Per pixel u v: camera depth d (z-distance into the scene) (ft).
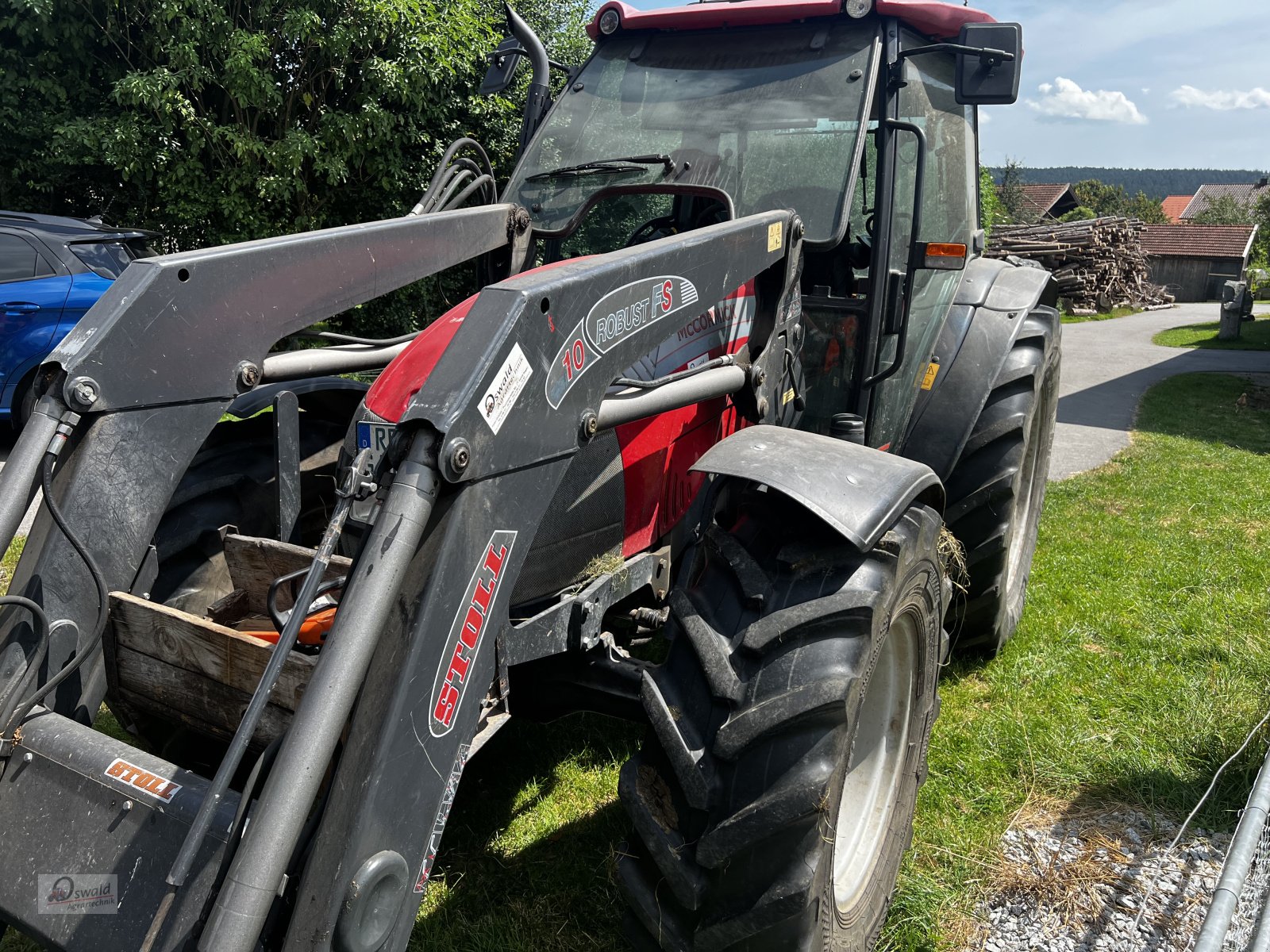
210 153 36.24
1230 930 7.64
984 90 9.13
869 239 10.37
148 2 34.19
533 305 5.62
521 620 7.26
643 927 6.64
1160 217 250.57
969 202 13.69
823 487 7.00
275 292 7.57
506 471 5.55
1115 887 8.85
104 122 33.83
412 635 5.03
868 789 8.13
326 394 9.62
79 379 6.43
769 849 6.21
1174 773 10.49
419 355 6.33
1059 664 13.06
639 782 6.56
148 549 7.12
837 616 6.62
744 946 6.35
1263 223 195.62
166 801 5.43
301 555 7.54
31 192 36.94
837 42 10.33
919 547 7.43
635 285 6.57
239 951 4.41
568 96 11.15
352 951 4.78
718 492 7.79
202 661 6.56
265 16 34.40
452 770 5.33
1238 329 63.10
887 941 8.15
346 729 5.10
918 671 8.27
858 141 9.66
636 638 9.00
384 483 5.34
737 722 6.31
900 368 11.30
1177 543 18.47
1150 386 41.98
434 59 35.55
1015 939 8.23
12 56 34.22
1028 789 10.32
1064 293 80.28
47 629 6.09
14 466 6.29
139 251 25.53
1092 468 25.68
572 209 10.40
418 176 37.65
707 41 11.03
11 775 5.92
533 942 7.98
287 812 4.57
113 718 10.64
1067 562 17.25
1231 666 13.00
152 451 6.91
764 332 9.00
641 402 7.11
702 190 9.19
